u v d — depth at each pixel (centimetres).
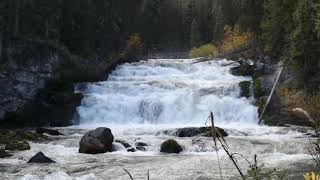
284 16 3525
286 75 3095
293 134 2212
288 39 3300
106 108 2970
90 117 2947
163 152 1819
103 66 3662
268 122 2722
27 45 2903
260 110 2847
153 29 6456
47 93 2969
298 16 3019
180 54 6738
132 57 4462
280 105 2806
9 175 1358
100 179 1301
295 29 3136
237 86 3036
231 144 1867
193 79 3522
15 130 2597
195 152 1820
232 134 2214
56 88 3056
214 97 2980
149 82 3209
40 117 2903
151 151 1861
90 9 4206
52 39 3478
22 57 2845
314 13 2962
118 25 4875
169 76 3644
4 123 2767
